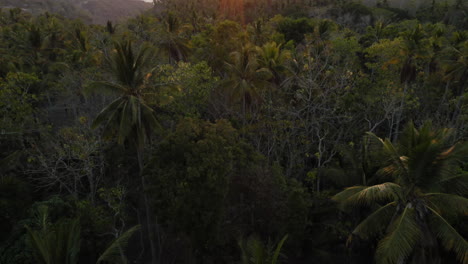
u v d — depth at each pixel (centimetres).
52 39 4425
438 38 3328
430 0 8888
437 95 3012
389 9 7812
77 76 2758
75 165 2102
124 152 2094
